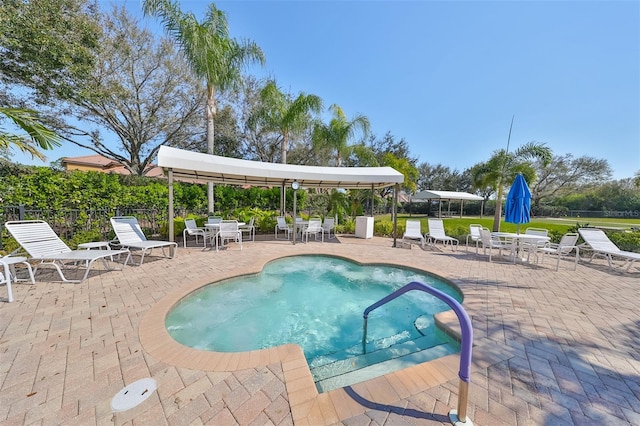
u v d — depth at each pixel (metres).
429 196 27.00
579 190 32.91
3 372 2.42
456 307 1.95
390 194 31.84
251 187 15.62
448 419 1.96
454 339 3.45
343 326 4.39
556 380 2.44
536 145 12.30
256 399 2.17
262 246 9.53
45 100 12.50
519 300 4.50
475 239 8.92
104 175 8.85
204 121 18.03
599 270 6.59
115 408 2.04
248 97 18.97
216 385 2.33
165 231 9.75
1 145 4.85
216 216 11.77
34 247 5.20
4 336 3.05
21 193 6.98
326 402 2.14
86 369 2.50
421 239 10.02
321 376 2.96
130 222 7.23
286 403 2.13
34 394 2.16
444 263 7.25
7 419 1.91
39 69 9.09
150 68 15.23
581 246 7.98
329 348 3.69
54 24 8.77
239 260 7.16
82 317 3.58
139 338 3.07
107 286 4.86
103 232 8.52
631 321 3.70
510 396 2.22
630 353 2.90
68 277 5.38
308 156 21.67
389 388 2.31
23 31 7.98
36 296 4.30
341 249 9.16
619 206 30.27
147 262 6.81
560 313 3.97
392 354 3.45
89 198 8.30
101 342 2.98
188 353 2.79
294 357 2.75
